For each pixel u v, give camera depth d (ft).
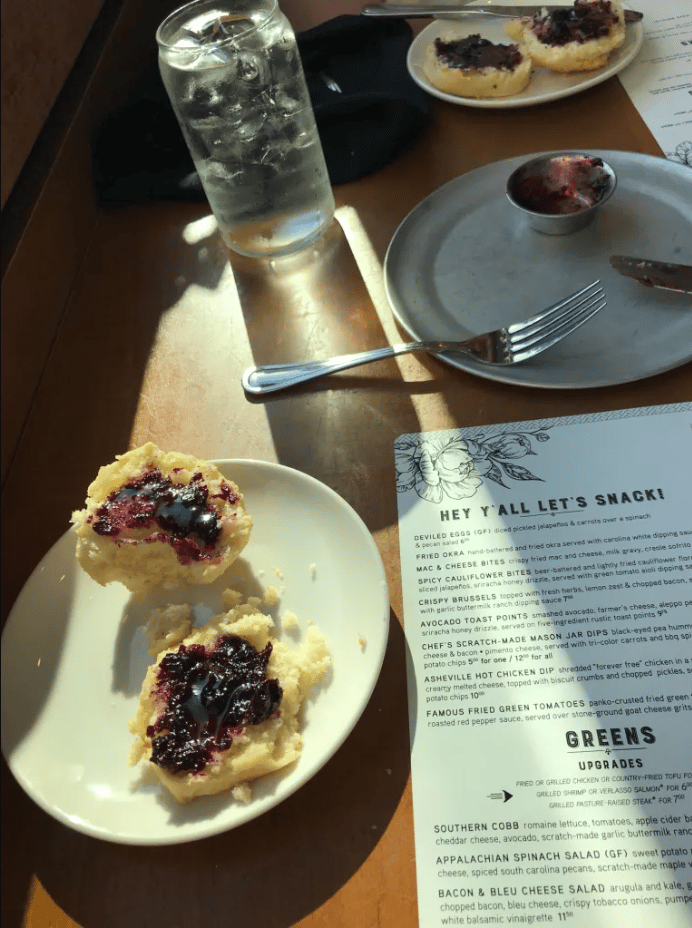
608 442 1.93
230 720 1.50
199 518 1.80
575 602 1.67
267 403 2.29
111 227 3.06
